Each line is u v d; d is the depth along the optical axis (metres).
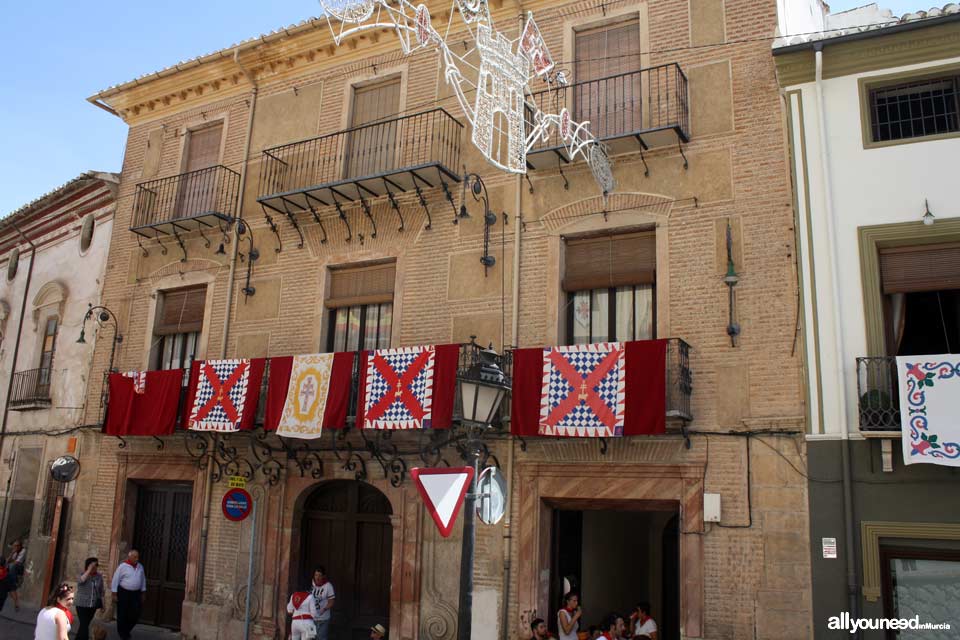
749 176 11.10
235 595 13.66
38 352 18.98
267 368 13.51
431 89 14.12
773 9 11.55
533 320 12.13
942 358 9.03
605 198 11.98
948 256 9.89
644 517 16.97
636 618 11.75
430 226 13.38
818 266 10.31
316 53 15.55
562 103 12.68
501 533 11.57
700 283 11.09
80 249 18.53
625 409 10.37
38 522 17.23
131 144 17.92
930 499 9.14
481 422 7.96
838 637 9.25
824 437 9.79
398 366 12.06
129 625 13.51
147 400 14.68
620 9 12.66
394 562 12.37
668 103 11.80
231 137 16.33
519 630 11.10
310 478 13.45
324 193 14.01
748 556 9.98
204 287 15.78
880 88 10.62
